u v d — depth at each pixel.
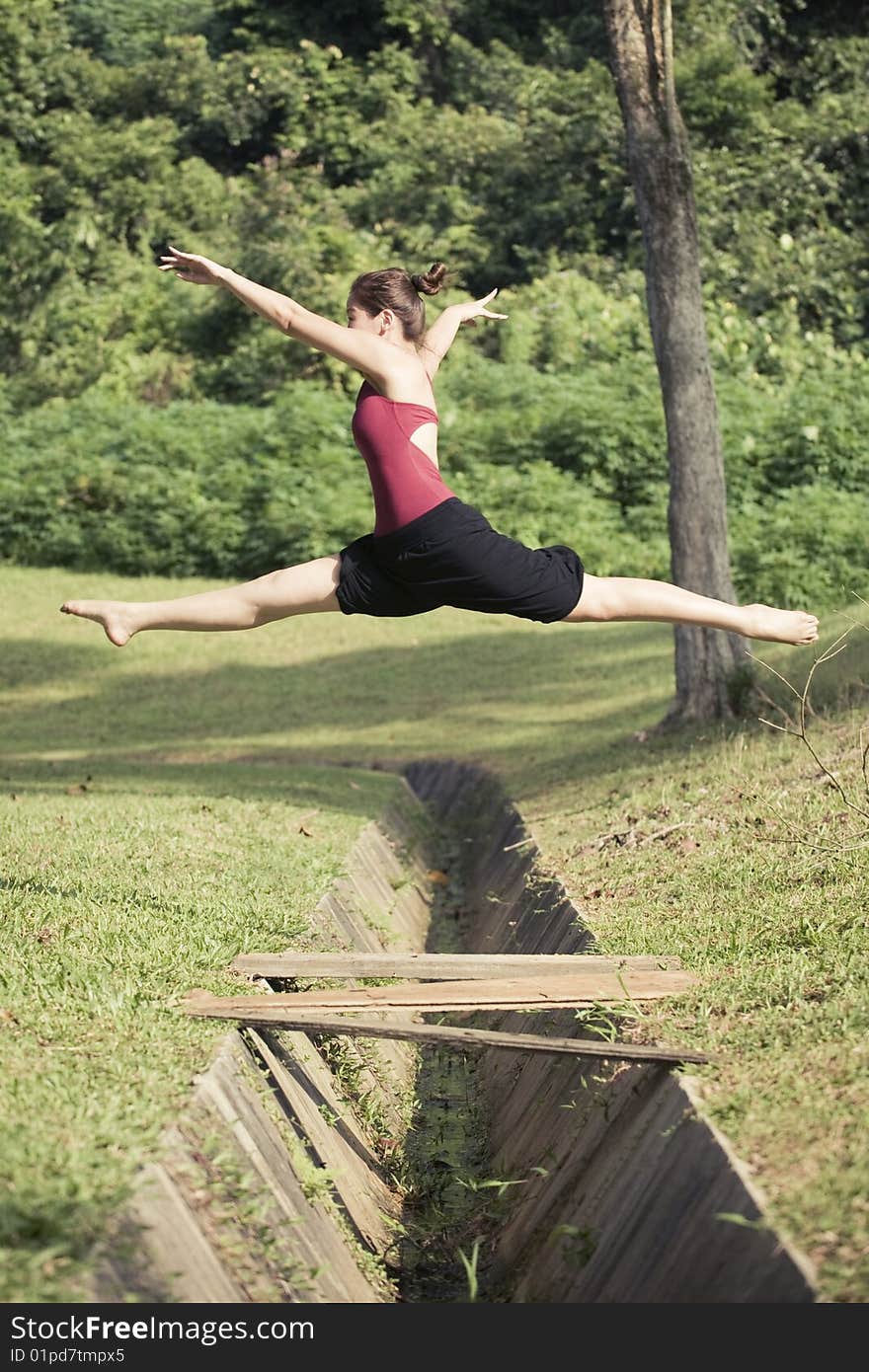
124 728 18.39
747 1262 3.37
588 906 7.23
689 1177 3.90
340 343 4.75
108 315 35.38
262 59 42.69
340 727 18.02
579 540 23.88
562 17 44.50
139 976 5.44
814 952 5.49
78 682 20.83
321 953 5.79
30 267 35.75
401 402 4.74
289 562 24.75
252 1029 5.17
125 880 7.23
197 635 23.11
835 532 22.17
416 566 4.70
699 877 7.13
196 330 34.75
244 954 5.77
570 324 31.06
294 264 33.41
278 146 42.34
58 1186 3.46
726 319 28.23
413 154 40.34
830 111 37.47
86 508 27.02
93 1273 3.20
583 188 38.09
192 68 43.03
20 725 18.61
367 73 43.91
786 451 24.75
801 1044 4.48
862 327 33.50
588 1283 4.19
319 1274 4.25
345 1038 6.47
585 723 16.62
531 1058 6.57
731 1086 4.27
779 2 40.34
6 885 6.95
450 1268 5.37
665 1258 3.77
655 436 25.52
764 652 15.20
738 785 9.05
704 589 12.69
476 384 27.69
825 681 12.38
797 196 35.50
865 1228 3.27
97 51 47.16
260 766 14.24
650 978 5.34
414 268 36.41
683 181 12.60
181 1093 4.27
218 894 7.03
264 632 23.22
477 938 9.91
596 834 9.16
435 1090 7.47
